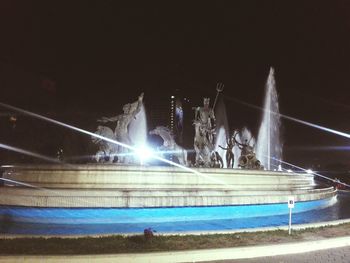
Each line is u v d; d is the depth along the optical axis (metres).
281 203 20.34
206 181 19.83
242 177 21.12
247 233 12.81
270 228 13.72
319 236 12.60
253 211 19.23
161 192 17.41
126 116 22.39
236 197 18.83
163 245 10.65
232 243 11.22
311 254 11.05
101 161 21.78
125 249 10.09
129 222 16.47
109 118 22.38
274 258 10.52
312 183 28.06
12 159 55.25
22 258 9.01
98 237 11.48
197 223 16.56
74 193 16.58
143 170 18.55
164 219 17.00
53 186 18.31
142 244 10.69
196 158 24.75
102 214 16.38
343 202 28.16
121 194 16.78
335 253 11.21
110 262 9.35
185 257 9.91
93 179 18.19
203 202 17.98
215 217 18.11
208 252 10.20
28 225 15.34
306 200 22.17
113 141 22.06
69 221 16.14
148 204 16.91
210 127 25.25
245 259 10.35
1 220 16.36
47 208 16.45
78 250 9.85
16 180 19.92
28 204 16.64
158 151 24.02
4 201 17.05
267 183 22.31
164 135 24.58
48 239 11.02
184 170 19.36
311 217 19.06
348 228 14.23
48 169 18.70
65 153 25.91
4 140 55.78
